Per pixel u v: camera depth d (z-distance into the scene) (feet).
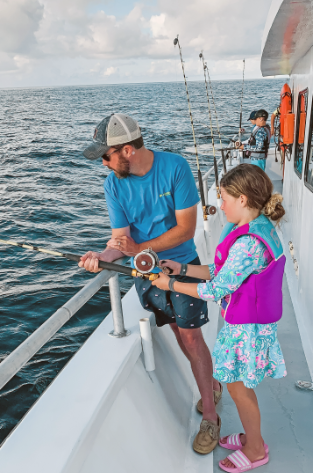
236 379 5.25
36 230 35.14
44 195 48.80
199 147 30.09
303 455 5.90
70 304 4.20
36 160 77.71
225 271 4.79
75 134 124.47
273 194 4.83
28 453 3.63
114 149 5.36
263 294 4.85
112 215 6.07
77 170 66.54
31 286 23.80
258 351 5.07
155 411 5.52
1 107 298.35
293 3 5.89
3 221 37.83
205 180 12.28
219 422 6.25
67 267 26.50
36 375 15.52
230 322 5.04
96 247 30.99
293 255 11.17
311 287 8.20
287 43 8.67
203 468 5.71
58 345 17.25
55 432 3.84
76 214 39.93
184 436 6.11
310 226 8.36
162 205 5.88
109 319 6.13
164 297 5.99
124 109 224.74
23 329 19.40
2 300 22.06
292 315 9.81
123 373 4.93
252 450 5.68
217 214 13.42
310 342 8.19
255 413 5.48
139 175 5.70
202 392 6.18
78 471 3.73
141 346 5.62
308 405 6.92
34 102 364.58
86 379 4.62
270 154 25.29
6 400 14.37
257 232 4.66
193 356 6.15
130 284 22.15
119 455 4.38
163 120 144.56
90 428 3.97
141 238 6.29
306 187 8.86
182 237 5.92
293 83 12.67
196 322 5.96
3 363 3.15
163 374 6.30
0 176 61.98
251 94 278.26
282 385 7.48
